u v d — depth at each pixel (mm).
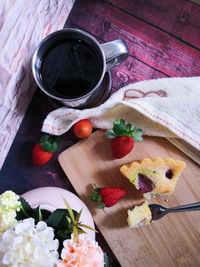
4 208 150
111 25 305
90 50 258
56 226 171
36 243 141
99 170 290
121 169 277
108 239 282
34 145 301
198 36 299
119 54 253
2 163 298
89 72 257
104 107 271
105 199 270
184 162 283
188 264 278
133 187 286
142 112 271
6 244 143
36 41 259
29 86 282
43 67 260
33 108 302
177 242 281
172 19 302
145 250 281
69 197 236
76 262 147
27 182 300
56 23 287
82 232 163
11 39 206
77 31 250
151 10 302
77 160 291
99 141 292
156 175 274
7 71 219
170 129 273
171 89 283
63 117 281
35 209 182
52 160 301
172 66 302
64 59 261
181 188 285
